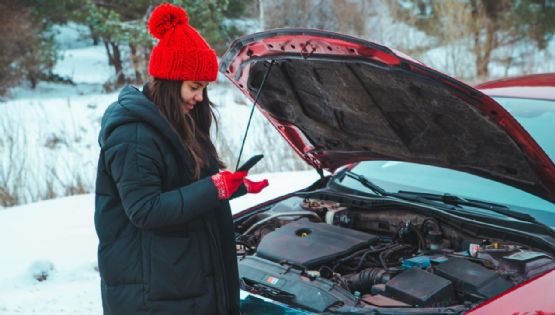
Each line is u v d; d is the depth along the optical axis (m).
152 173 2.23
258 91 3.18
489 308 2.34
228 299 2.52
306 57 2.87
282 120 3.56
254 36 2.93
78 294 4.29
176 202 2.21
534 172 2.82
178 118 2.34
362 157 3.63
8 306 4.10
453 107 2.72
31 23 16.09
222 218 2.50
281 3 15.79
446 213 3.09
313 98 3.28
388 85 2.83
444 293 2.55
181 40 2.28
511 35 16.55
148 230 2.31
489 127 2.70
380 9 15.69
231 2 17.22
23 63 16.08
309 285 2.63
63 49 20.19
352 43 2.61
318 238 3.04
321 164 3.86
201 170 2.47
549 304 2.31
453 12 15.36
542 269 2.63
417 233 3.18
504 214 3.00
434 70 2.51
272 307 2.55
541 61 16.17
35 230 5.48
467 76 14.94
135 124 2.25
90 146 9.48
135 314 2.34
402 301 2.57
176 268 2.31
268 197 6.09
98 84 17.03
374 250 3.00
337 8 15.50
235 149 8.21
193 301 2.37
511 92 3.75
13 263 4.73
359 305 2.52
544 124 3.39
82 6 16.50
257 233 3.33
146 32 15.38
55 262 4.75
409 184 3.52
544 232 2.85
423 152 3.23
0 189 6.98
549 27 16.41
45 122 10.98
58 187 7.41
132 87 2.37
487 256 2.78
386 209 3.36
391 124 3.15
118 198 2.32
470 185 3.32
